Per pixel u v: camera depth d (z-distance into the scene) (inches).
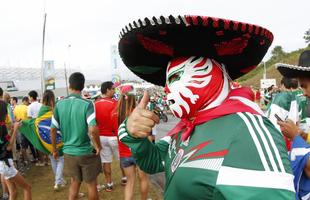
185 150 54.5
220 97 56.3
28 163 341.7
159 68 71.7
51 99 237.8
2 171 173.0
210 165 48.2
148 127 61.4
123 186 248.2
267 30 55.8
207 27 52.3
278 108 107.3
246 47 59.4
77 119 171.8
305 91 90.0
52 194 238.5
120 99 188.5
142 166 68.1
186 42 56.4
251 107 52.2
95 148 175.8
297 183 81.7
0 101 169.9
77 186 179.8
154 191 229.1
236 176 45.1
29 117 294.5
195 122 55.0
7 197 223.8
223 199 45.9
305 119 101.6
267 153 45.3
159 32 55.4
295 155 81.8
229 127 49.4
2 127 170.1
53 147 194.2
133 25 56.1
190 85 56.2
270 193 43.1
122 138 65.8
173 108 58.7
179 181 52.5
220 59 61.4
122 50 65.5
